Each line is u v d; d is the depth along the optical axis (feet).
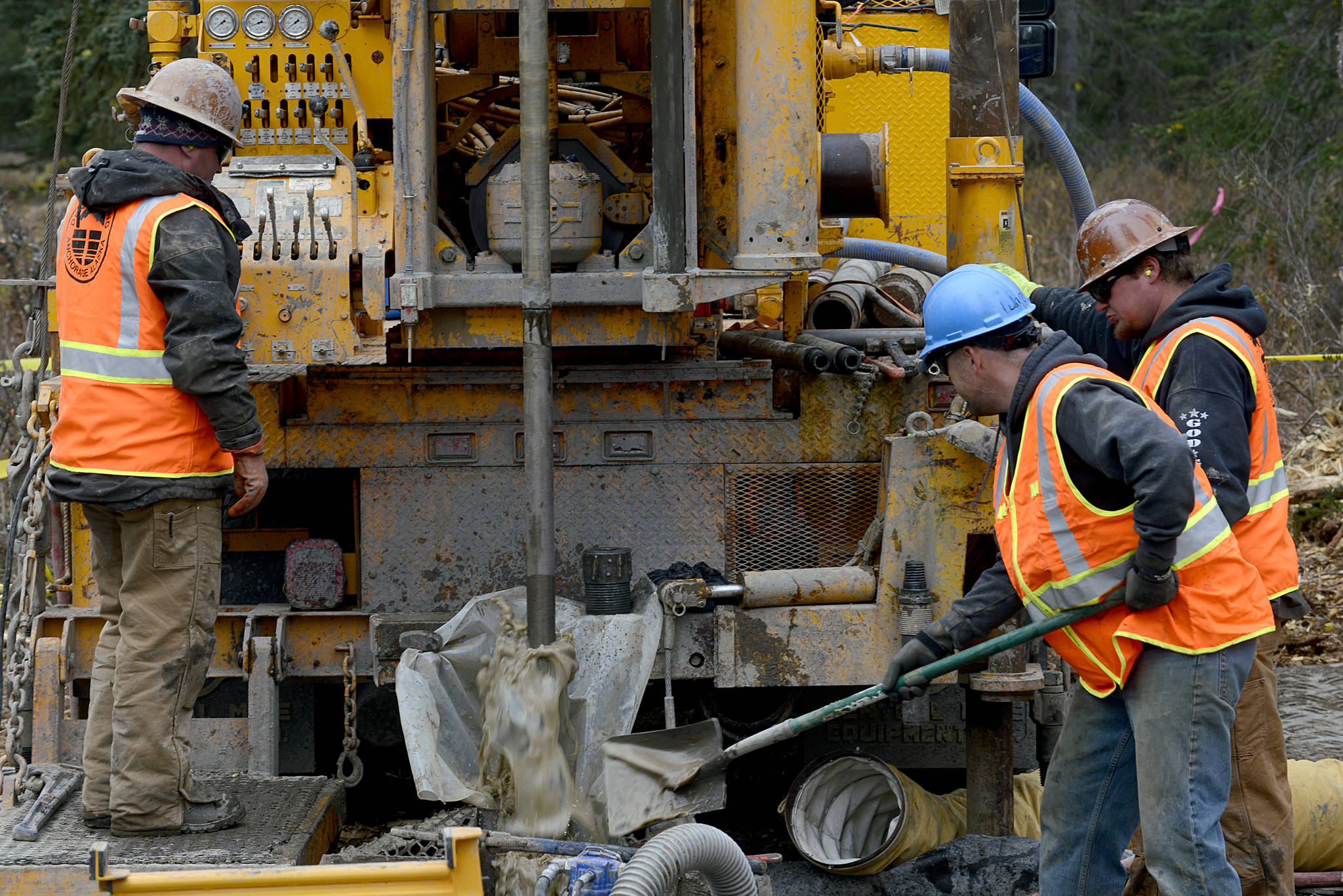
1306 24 168.25
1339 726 56.54
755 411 46.34
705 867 32.07
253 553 51.55
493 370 45.19
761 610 41.88
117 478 38.19
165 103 38.55
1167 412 35.35
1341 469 93.04
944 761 48.98
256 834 39.73
